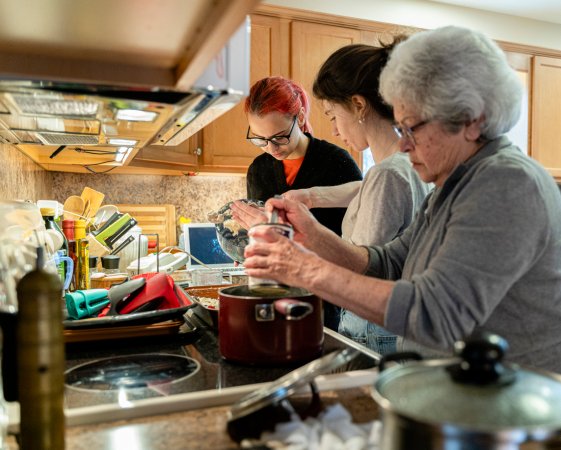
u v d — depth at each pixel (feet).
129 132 4.42
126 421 2.49
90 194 7.96
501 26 12.46
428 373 1.85
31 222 3.88
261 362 3.20
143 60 2.79
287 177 7.11
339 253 4.07
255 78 10.02
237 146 10.41
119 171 10.95
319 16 10.36
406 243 4.06
